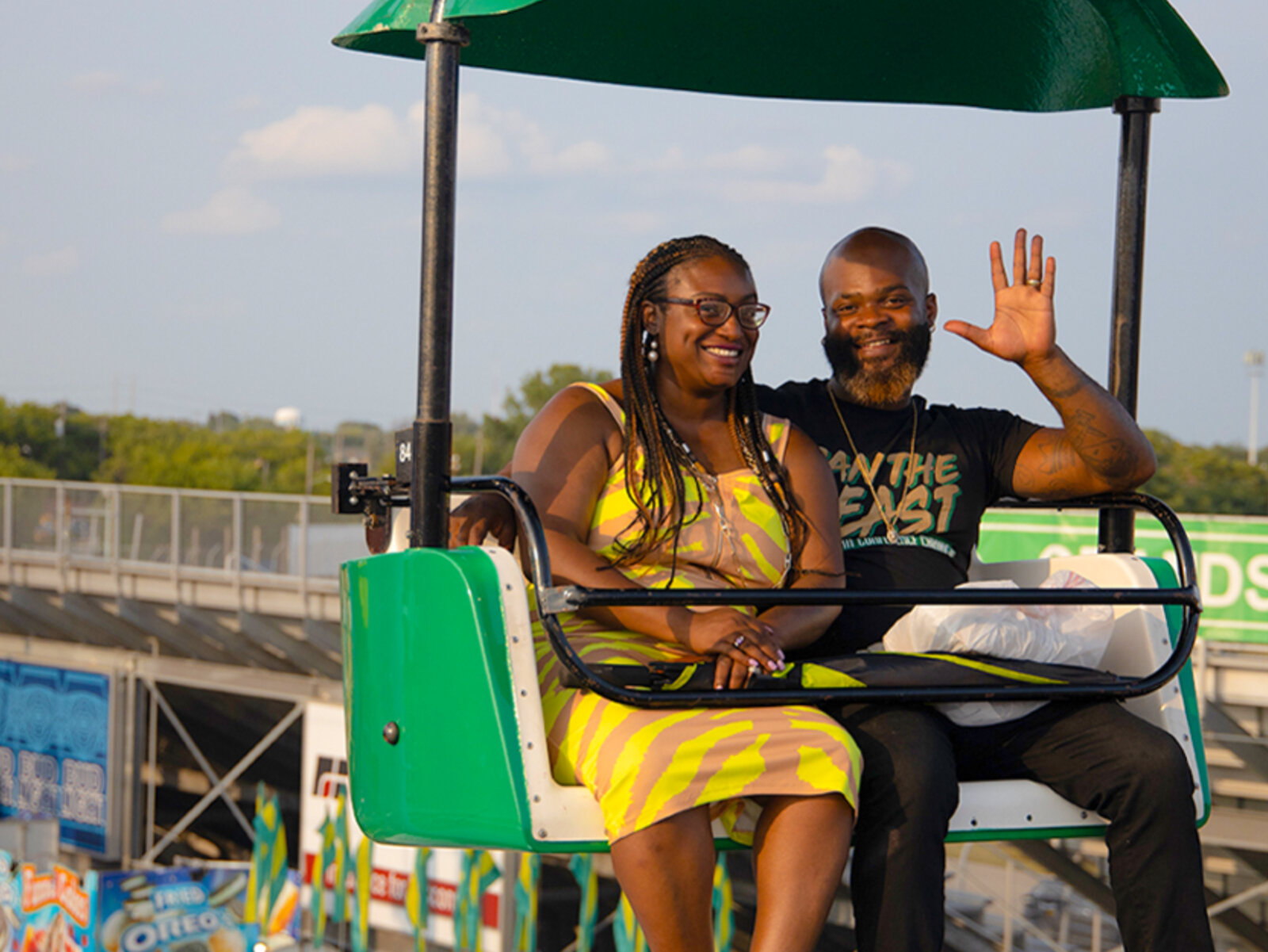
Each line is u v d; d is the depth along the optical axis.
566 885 21.25
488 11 3.43
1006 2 4.60
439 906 20.75
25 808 33.25
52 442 86.75
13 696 33.72
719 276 3.99
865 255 4.86
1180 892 3.71
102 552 35.72
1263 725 17.45
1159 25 4.53
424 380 3.59
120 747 31.97
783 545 4.09
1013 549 13.84
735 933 19.17
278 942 21.22
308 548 32.09
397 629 3.67
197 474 80.81
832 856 3.31
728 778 3.27
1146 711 4.14
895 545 4.70
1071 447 4.65
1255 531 16.98
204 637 34.12
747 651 3.54
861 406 4.89
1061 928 19.67
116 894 20.03
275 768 33.19
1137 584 4.33
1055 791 3.87
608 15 4.58
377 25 3.84
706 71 4.99
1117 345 4.85
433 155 3.56
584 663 3.35
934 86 5.14
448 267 3.59
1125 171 4.85
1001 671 3.82
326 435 84.44
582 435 3.99
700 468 4.04
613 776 3.25
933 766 3.54
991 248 4.32
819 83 5.11
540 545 3.38
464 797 3.41
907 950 3.44
